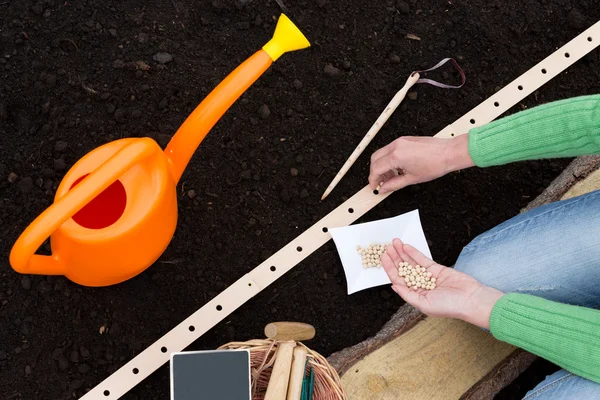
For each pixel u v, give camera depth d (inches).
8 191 64.2
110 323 63.6
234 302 64.1
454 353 62.1
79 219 53.9
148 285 64.7
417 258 61.1
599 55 75.7
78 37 67.7
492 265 59.7
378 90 72.0
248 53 70.6
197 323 63.0
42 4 67.6
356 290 65.6
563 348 49.4
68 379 62.1
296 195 68.5
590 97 50.2
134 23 68.7
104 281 57.2
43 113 65.9
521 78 73.0
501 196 71.7
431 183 70.6
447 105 72.6
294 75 70.7
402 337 62.6
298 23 71.8
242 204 67.6
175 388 49.6
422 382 60.9
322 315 66.3
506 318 52.5
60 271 54.1
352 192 69.2
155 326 64.0
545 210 59.4
